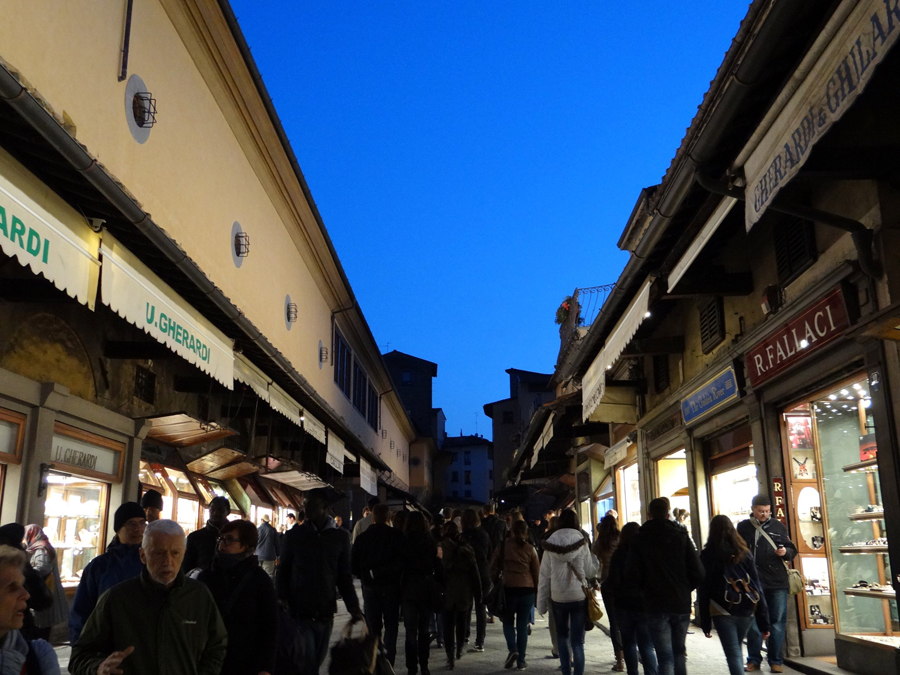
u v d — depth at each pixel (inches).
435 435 2903.5
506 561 367.9
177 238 450.3
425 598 335.9
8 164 219.0
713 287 387.9
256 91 555.5
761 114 252.7
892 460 270.1
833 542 349.4
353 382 1262.3
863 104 268.5
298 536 256.1
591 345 552.4
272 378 552.7
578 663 313.9
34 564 250.1
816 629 344.8
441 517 566.3
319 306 954.7
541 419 916.0
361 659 138.5
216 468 663.8
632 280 415.8
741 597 269.3
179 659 144.5
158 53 425.7
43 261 237.5
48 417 364.5
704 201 329.1
